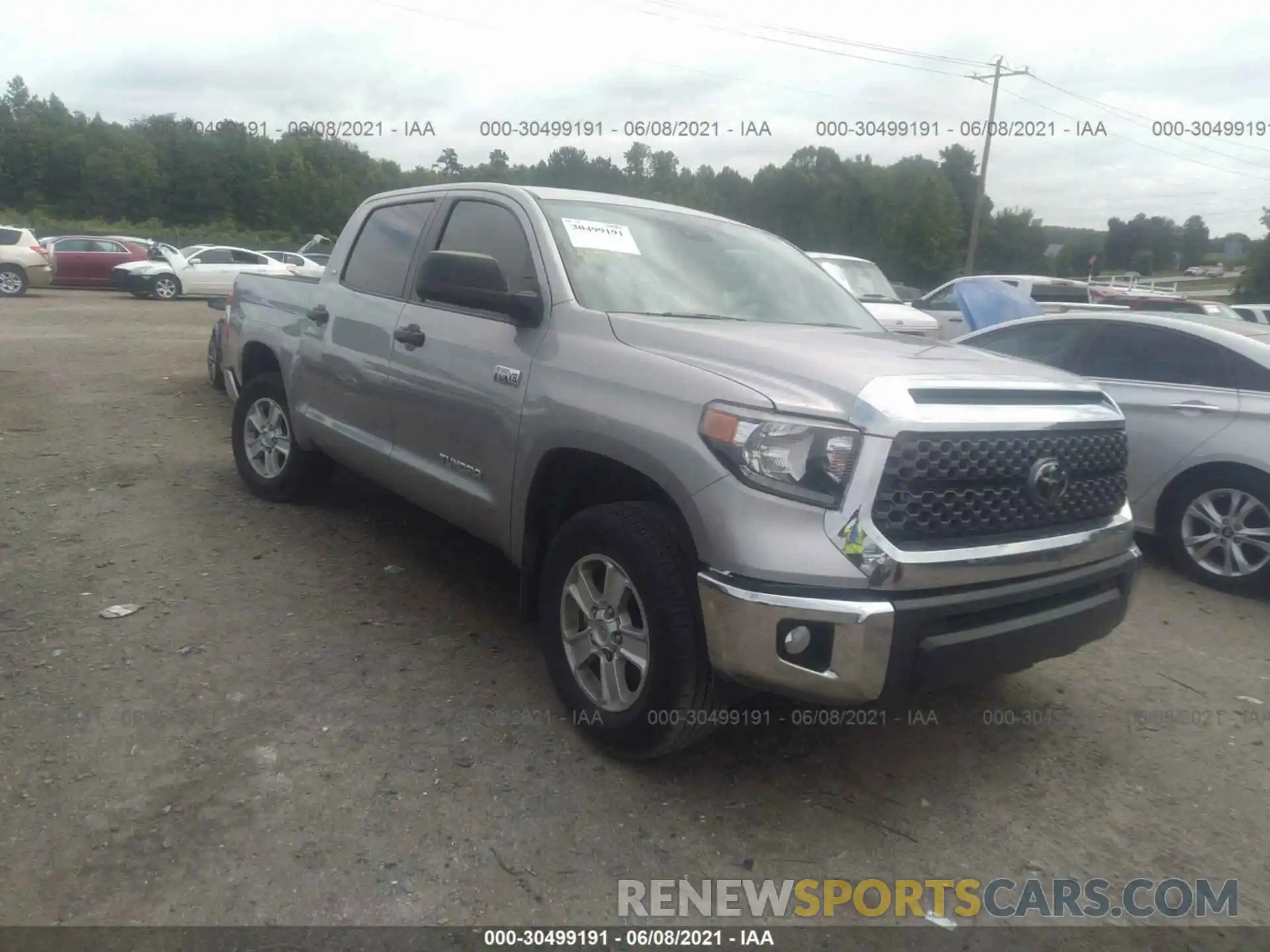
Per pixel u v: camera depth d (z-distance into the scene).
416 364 4.24
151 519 5.48
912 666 2.82
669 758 3.38
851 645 2.73
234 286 6.34
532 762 3.29
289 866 2.70
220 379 9.64
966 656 2.91
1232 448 5.41
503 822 2.96
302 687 3.68
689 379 3.06
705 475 2.89
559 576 3.45
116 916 2.49
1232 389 5.51
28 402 8.68
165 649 3.91
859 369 2.98
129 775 3.06
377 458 4.61
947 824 3.14
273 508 5.79
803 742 3.58
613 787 3.19
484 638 4.22
